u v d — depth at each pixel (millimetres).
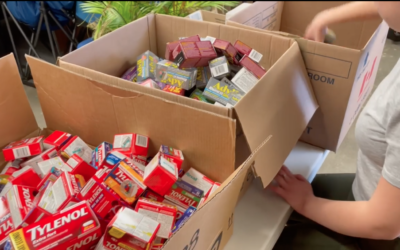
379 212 610
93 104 768
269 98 682
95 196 630
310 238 827
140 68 923
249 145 600
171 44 910
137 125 740
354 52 761
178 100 650
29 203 641
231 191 543
